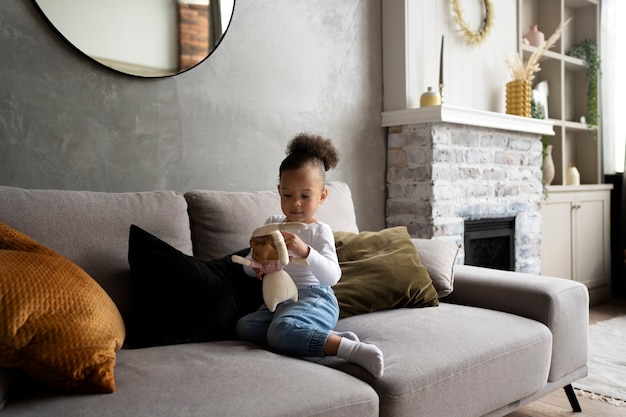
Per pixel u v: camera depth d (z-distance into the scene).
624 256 4.32
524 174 3.45
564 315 1.82
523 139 3.44
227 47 2.30
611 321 3.50
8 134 1.76
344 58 2.78
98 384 1.02
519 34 3.72
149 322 1.42
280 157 2.50
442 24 3.13
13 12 1.76
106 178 1.98
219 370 1.17
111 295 1.49
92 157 1.94
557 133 4.12
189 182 2.20
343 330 1.62
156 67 2.06
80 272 1.26
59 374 1.01
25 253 1.18
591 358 2.67
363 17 2.87
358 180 2.85
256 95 2.41
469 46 3.31
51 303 1.07
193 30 2.15
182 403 0.99
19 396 1.04
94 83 1.94
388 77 2.96
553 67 4.14
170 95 2.13
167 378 1.11
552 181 4.16
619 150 4.47
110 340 1.12
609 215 4.35
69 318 1.07
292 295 1.43
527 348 1.62
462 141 2.96
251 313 1.57
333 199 2.22
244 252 1.71
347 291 1.77
